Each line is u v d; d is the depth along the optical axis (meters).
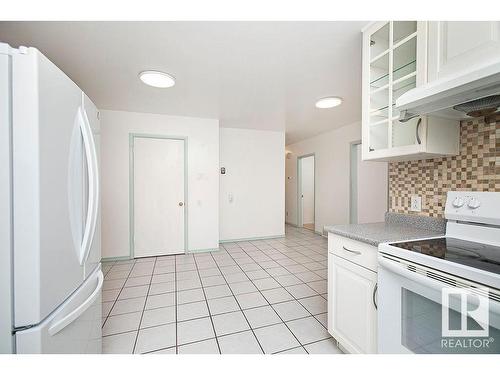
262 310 1.99
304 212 6.23
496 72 0.74
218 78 2.26
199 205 3.73
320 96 2.74
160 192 3.54
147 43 1.68
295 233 5.16
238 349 1.50
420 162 1.55
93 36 1.60
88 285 1.12
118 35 1.59
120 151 3.34
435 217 1.44
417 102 1.02
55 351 0.87
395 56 1.38
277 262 3.25
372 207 3.80
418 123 1.23
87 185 1.14
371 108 1.52
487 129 1.21
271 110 3.29
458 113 1.18
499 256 0.90
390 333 1.07
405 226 1.59
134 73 2.16
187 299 2.19
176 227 3.61
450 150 1.28
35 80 0.78
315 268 3.01
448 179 1.38
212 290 2.38
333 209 4.54
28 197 0.78
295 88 2.50
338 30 1.53
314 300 2.17
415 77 1.29
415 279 0.92
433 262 0.87
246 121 3.90
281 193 4.73
